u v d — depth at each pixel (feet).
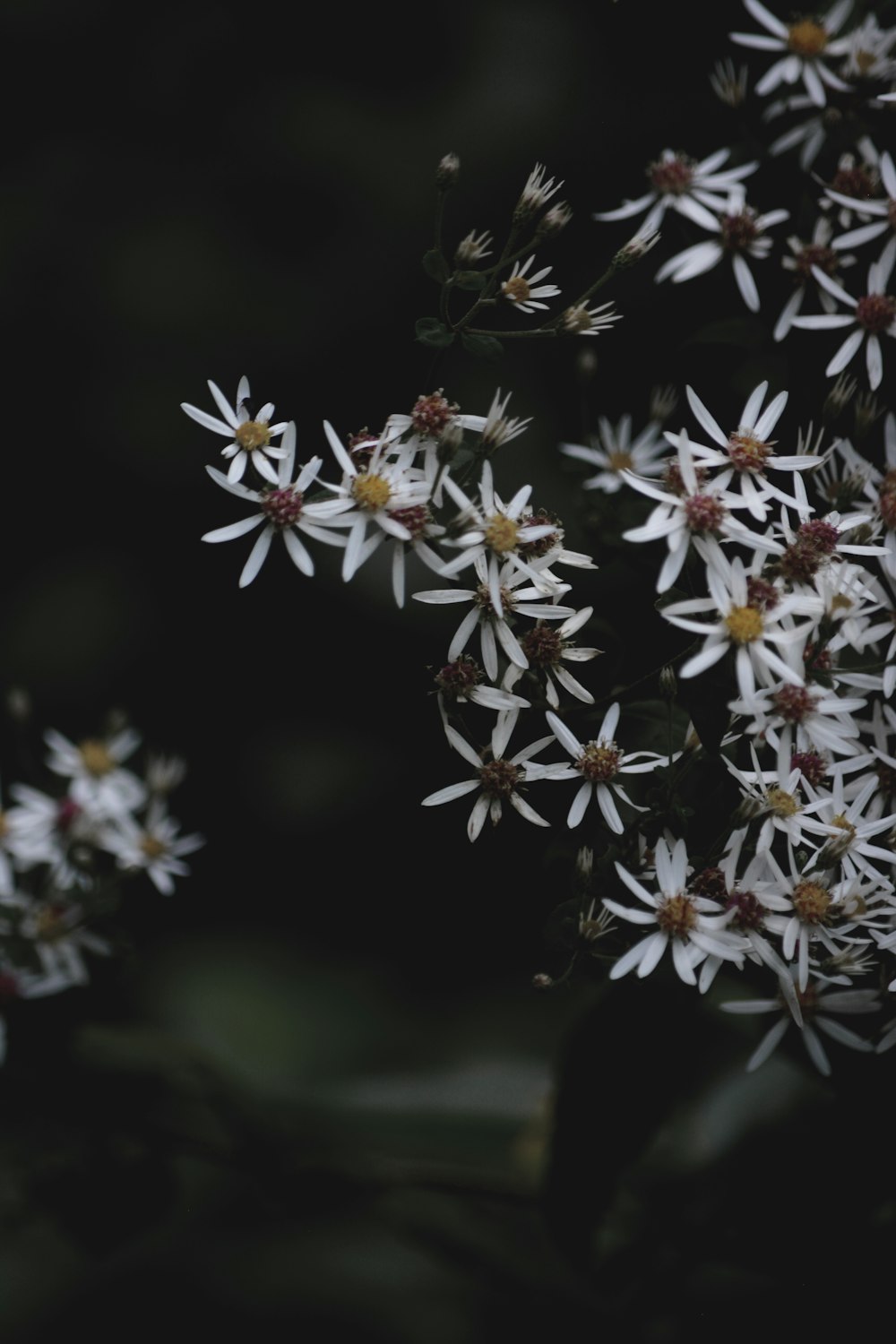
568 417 2.41
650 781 1.83
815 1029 1.85
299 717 3.15
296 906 3.01
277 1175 2.03
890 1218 1.93
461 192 3.04
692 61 2.13
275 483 1.78
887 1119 1.88
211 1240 2.25
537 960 2.61
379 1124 2.15
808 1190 1.92
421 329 1.79
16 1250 2.29
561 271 2.36
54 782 2.10
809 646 1.78
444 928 2.85
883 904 1.80
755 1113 1.99
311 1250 2.31
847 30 2.00
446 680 1.77
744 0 2.10
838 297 1.90
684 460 1.77
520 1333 2.00
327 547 2.81
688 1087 1.94
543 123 2.97
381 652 3.11
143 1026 2.07
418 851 2.97
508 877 2.44
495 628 1.77
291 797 3.06
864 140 1.94
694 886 1.77
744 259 1.95
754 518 1.85
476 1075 2.20
